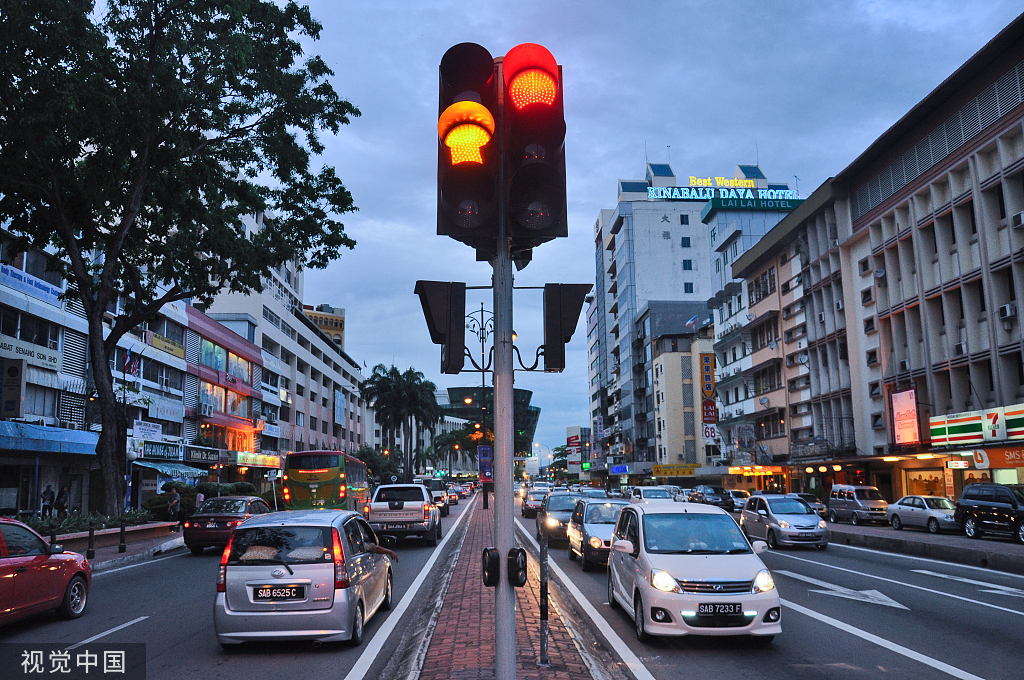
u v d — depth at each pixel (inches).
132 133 752.3
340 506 1049.5
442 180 163.6
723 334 2188.7
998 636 334.0
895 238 1300.4
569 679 237.6
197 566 650.8
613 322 3558.1
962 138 1123.9
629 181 3408.0
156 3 741.3
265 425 2314.2
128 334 1445.6
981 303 1099.9
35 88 679.1
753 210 2475.4
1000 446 992.2
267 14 838.5
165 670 277.0
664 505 379.9
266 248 931.3
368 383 3361.2
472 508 1950.1
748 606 303.1
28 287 1110.4
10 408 1000.2
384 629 352.8
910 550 771.4
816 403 1606.8
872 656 295.7
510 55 163.9
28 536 366.0
